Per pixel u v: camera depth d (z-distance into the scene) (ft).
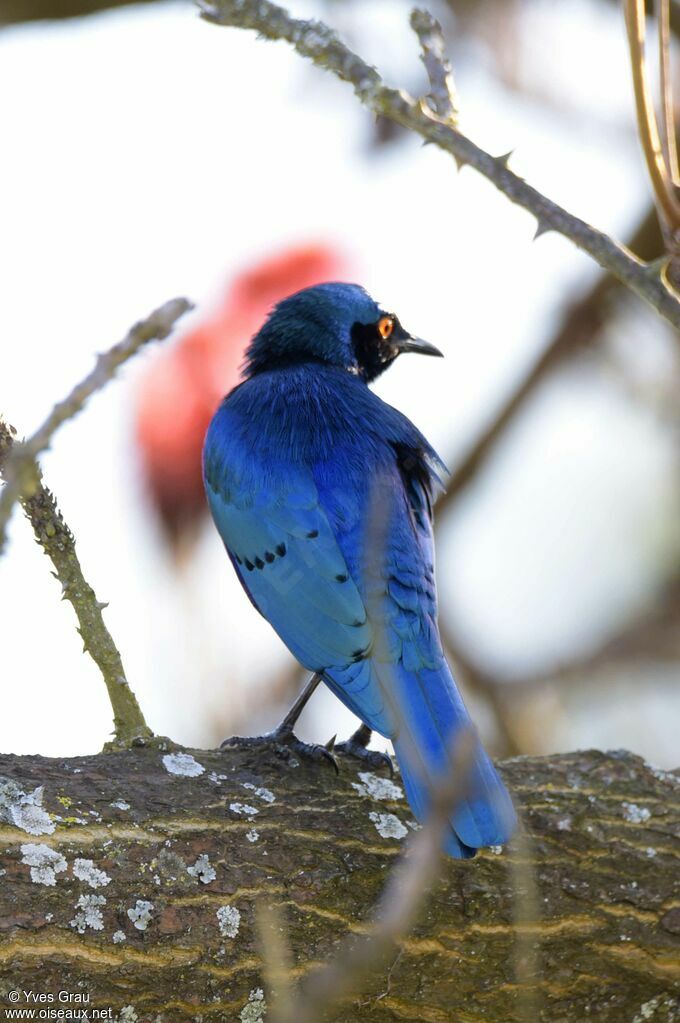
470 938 32.55
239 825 32.17
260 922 21.18
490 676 63.26
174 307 24.21
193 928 30.19
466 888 32.78
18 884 29.19
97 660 34.37
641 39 28.14
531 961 24.30
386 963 31.73
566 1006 33.35
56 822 30.37
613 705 63.41
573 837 34.71
